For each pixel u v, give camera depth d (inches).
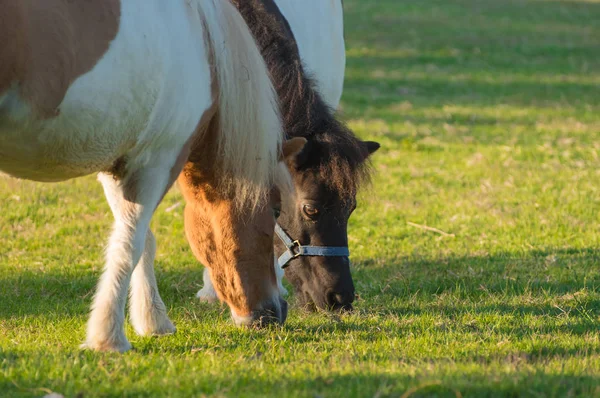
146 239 279.0
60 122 210.5
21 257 406.0
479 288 366.0
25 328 289.6
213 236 277.0
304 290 305.3
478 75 1090.1
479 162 648.4
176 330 287.1
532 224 484.7
